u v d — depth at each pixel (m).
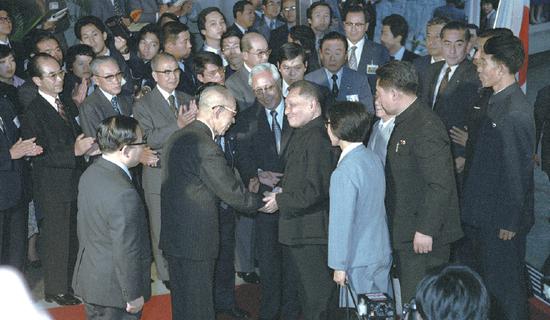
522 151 4.28
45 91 5.23
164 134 5.25
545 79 11.52
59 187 5.25
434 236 4.03
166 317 5.18
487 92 4.73
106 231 3.72
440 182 3.99
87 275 3.78
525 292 4.58
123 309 3.86
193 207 4.18
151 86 6.46
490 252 4.52
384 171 4.19
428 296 2.28
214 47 7.13
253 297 5.45
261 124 4.97
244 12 8.14
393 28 6.98
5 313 5.09
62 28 7.95
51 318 5.16
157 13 8.53
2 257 5.29
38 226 5.95
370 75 6.55
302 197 4.25
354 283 4.10
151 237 5.58
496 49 4.31
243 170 5.02
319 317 4.53
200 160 4.15
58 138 5.20
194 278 4.28
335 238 3.97
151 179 5.36
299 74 5.38
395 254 4.32
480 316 2.25
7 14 6.69
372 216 4.05
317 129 4.30
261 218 4.79
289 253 4.53
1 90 5.77
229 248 5.00
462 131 5.64
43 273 5.75
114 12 8.39
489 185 4.44
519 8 6.28
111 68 5.29
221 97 4.22
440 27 6.08
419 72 6.15
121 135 3.74
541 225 6.69
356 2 7.74
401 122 4.11
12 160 5.05
